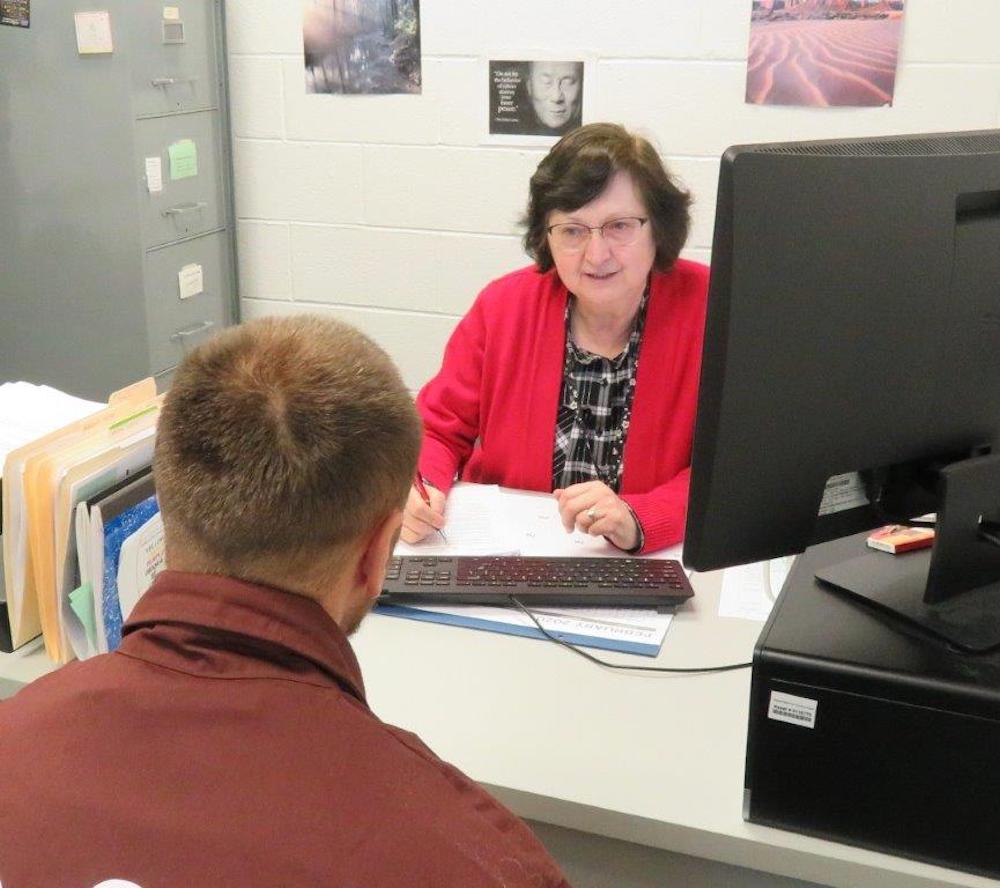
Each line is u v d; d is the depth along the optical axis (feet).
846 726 2.98
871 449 3.14
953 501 3.15
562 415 5.81
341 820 1.96
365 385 2.29
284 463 2.17
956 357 3.14
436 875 1.95
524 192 8.55
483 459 6.01
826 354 2.94
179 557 2.31
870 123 7.67
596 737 3.50
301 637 2.22
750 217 2.73
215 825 1.95
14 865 1.98
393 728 2.25
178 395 2.30
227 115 8.96
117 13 7.67
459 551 4.82
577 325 5.80
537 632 4.15
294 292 9.43
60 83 7.99
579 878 3.64
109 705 2.13
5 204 8.48
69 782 2.05
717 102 7.91
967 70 7.39
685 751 3.43
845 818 3.06
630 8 7.88
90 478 3.96
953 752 2.89
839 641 3.09
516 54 8.21
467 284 8.96
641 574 4.45
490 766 3.35
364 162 8.86
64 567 3.95
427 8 8.30
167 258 8.54
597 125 5.53
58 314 8.64
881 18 7.39
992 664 2.95
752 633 4.16
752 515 3.06
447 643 4.09
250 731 2.06
